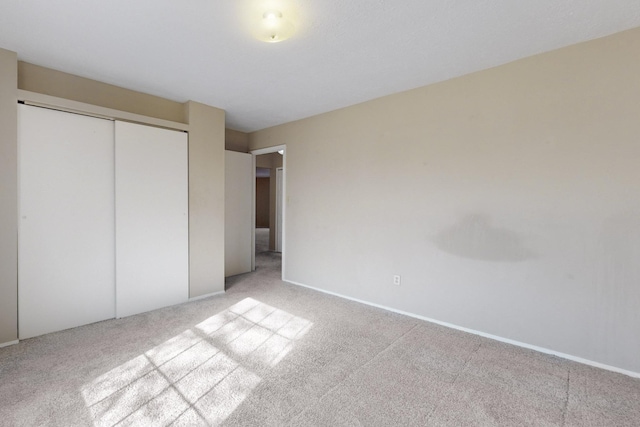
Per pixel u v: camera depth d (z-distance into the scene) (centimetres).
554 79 228
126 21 193
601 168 212
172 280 333
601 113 212
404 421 161
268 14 181
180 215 337
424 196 298
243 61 247
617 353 210
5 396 176
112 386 187
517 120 245
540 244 236
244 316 305
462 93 273
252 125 450
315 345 246
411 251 309
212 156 364
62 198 262
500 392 187
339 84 295
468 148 270
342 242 369
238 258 479
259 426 156
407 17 187
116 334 259
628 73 202
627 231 205
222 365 213
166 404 172
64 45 224
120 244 293
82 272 275
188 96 330
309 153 404
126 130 295
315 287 402
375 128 335
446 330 277
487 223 261
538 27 198
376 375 204
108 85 295
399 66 255
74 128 267
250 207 493
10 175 235
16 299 240
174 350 234
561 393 187
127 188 296
